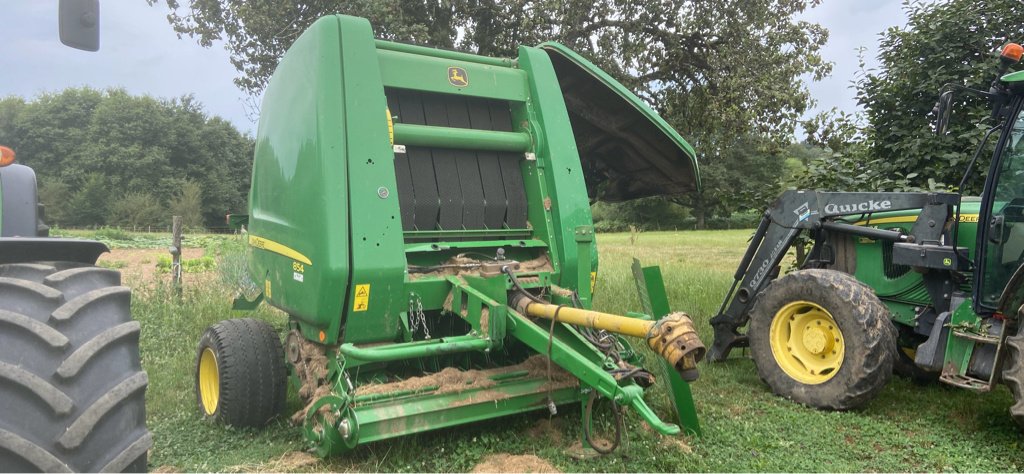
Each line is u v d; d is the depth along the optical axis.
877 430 4.39
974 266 4.58
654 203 48.22
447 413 3.55
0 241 2.40
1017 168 4.49
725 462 3.76
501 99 4.54
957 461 3.87
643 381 3.46
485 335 3.67
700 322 7.41
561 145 4.51
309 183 3.75
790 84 10.13
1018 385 3.87
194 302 7.86
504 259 4.18
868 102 7.84
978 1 7.37
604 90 4.97
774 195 7.69
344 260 3.57
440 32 10.17
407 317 3.83
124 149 56.66
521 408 3.76
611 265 11.96
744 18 10.24
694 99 10.85
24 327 1.97
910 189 6.73
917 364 4.77
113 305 2.23
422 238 4.21
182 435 4.19
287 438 4.15
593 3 10.30
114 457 1.95
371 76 3.89
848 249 5.84
